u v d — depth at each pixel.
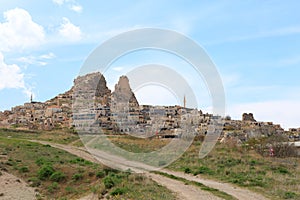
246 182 22.05
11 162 27.30
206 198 16.98
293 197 18.03
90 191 19.92
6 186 22.12
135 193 16.83
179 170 26.91
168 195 16.92
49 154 33.47
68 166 26.19
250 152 38.03
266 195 18.55
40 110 100.50
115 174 20.44
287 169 27.67
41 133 64.25
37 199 20.41
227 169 26.77
